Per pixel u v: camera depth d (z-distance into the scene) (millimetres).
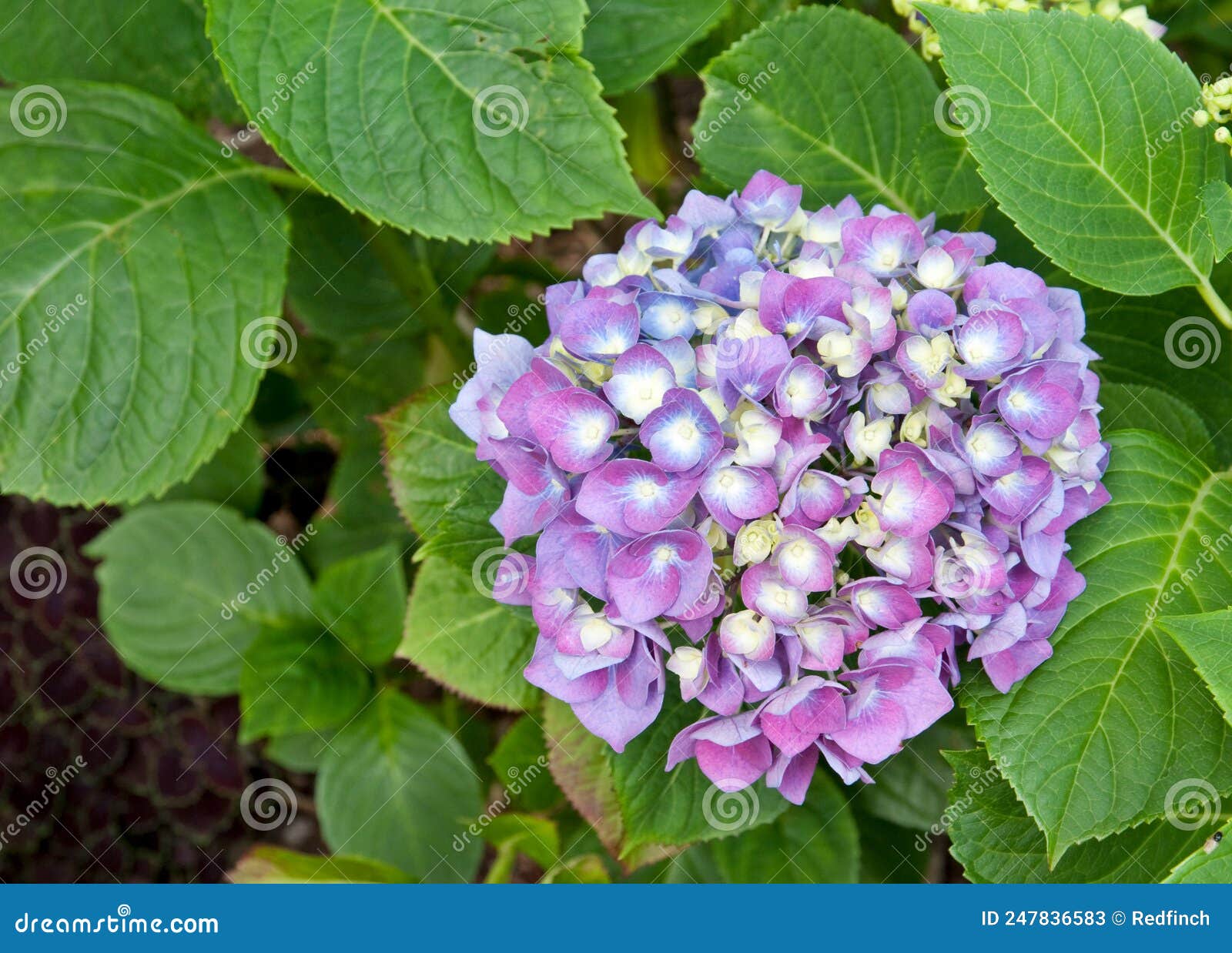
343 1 738
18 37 790
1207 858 661
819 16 771
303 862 814
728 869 790
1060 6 774
